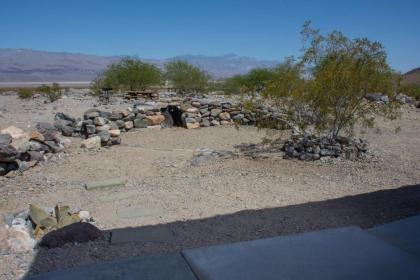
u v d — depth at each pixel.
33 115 15.00
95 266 3.51
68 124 10.91
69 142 9.51
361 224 4.62
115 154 8.82
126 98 22.67
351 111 8.02
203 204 5.53
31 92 25.02
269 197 5.77
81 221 4.82
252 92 9.58
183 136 11.24
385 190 5.96
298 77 8.11
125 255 3.89
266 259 3.59
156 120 12.45
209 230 4.57
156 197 5.90
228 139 10.68
